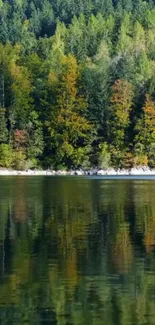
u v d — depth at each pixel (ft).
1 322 82.17
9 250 121.49
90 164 427.33
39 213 172.96
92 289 94.84
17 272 104.32
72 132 435.94
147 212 174.81
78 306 87.45
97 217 164.86
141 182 315.58
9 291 94.07
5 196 223.51
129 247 124.16
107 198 215.31
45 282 98.53
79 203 198.18
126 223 154.10
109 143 437.99
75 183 304.09
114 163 429.79
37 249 122.42
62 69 473.26
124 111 438.81
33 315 84.53
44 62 505.25
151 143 431.43
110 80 460.14
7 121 445.78
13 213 173.17
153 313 85.30
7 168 423.23
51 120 439.22
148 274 102.83
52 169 426.92
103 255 116.88
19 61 508.94
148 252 119.44
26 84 455.22
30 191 246.88
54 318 83.51
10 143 436.76
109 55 624.18
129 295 91.91
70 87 440.86
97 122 440.45
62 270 105.60
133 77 470.39
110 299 90.43
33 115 443.73
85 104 440.86
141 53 600.80
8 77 454.40
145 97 440.04
